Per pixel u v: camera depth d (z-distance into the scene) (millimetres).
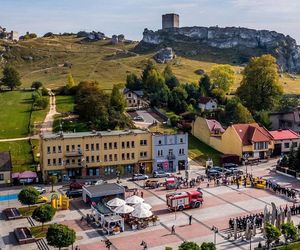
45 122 155875
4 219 85688
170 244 73562
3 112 170750
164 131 152000
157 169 121562
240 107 157125
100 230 79875
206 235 77250
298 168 116312
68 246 69812
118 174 113938
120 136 118000
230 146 134375
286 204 93000
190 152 137125
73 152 113750
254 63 181750
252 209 90375
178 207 89688
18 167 118625
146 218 81750
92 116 149500
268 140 133500
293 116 160625
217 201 95625
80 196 100125
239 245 72875
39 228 80250
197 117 150750
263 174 118312
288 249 70812
